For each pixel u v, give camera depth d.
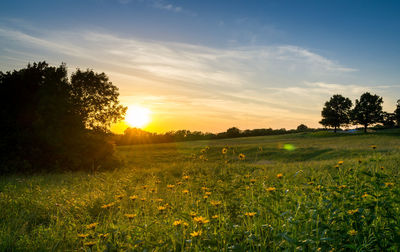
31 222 5.24
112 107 31.08
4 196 7.20
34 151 22.28
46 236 4.07
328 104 82.56
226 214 3.97
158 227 3.75
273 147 43.16
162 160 35.38
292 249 2.89
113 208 5.26
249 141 68.56
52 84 25.86
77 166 23.73
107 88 30.72
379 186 3.83
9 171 19.95
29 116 24.98
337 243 2.90
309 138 67.62
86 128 29.47
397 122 83.06
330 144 45.44
